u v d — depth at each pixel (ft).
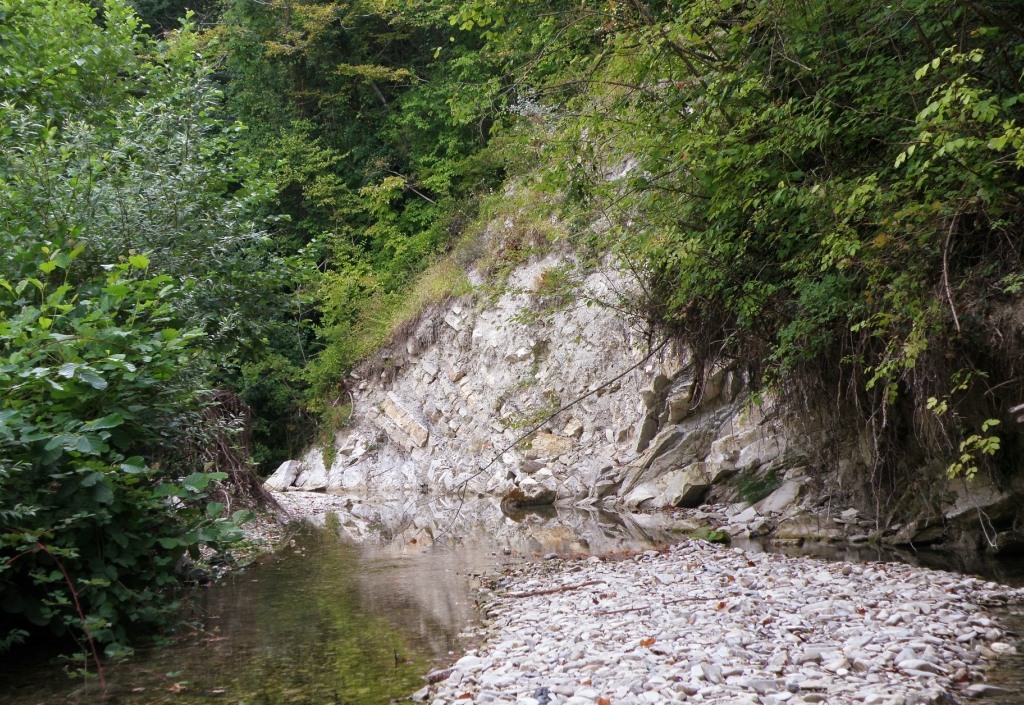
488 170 78.79
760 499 38.63
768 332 30.94
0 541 18.02
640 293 40.63
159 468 25.09
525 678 16.20
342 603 25.62
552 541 37.09
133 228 29.86
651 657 16.80
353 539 41.78
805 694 14.39
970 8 19.36
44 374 18.60
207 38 93.09
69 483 19.26
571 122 30.63
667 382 48.70
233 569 30.25
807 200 22.66
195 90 38.73
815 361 31.01
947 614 19.12
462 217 80.94
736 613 19.97
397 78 89.10
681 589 23.29
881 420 30.14
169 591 26.40
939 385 25.58
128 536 20.90
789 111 23.68
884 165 23.56
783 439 39.91
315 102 96.78
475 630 21.47
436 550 36.37
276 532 43.68
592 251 43.09
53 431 19.48
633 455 50.72
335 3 90.02
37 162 28.45
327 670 18.35
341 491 73.46
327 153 91.40
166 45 43.21
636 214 32.89
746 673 15.62
